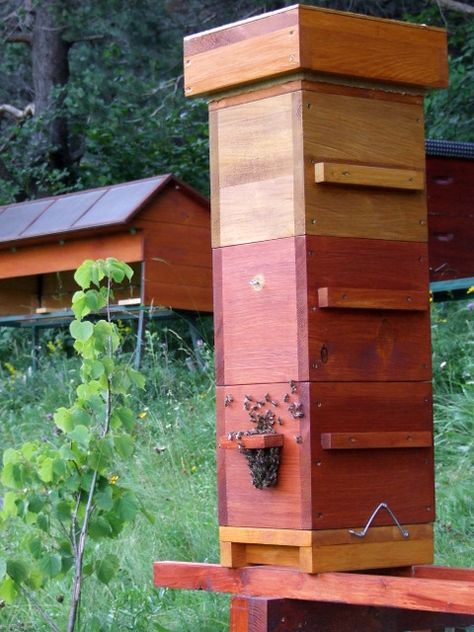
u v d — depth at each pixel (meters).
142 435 5.46
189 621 3.76
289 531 3.02
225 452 3.15
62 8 10.84
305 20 3.01
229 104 3.17
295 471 3.02
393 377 3.12
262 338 3.09
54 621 3.81
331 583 2.96
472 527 4.32
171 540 4.34
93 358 3.55
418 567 3.13
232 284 3.16
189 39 3.21
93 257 7.21
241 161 3.15
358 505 3.05
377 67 3.10
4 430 6.12
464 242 5.07
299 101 3.04
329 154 3.06
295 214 3.04
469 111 8.91
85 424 3.49
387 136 3.15
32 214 7.64
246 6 12.23
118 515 3.53
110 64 12.20
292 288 3.04
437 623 3.22
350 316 3.07
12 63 12.69
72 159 11.36
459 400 5.19
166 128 10.55
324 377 3.03
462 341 5.80
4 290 8.52
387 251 3.13
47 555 3.52
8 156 11.08
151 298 6.93
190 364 6.53
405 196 3.17
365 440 3.04
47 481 3.49
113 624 3.76
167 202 7.05
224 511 3.14
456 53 9.95
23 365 8.20
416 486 3.13
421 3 11.17
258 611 3.01
